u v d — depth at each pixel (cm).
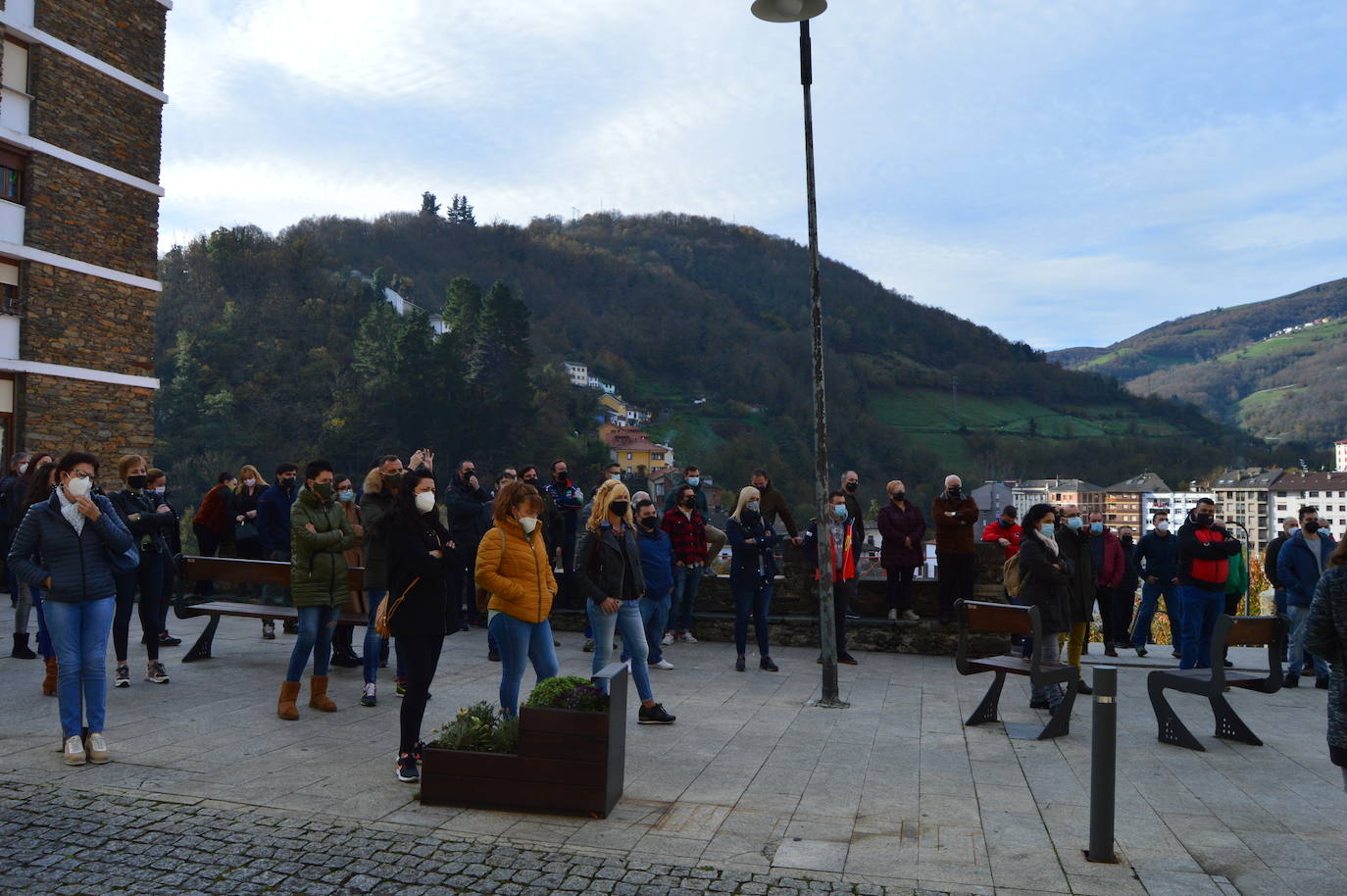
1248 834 511
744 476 14375
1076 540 890
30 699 772
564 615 1277
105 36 2064
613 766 532
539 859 450
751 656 1138
